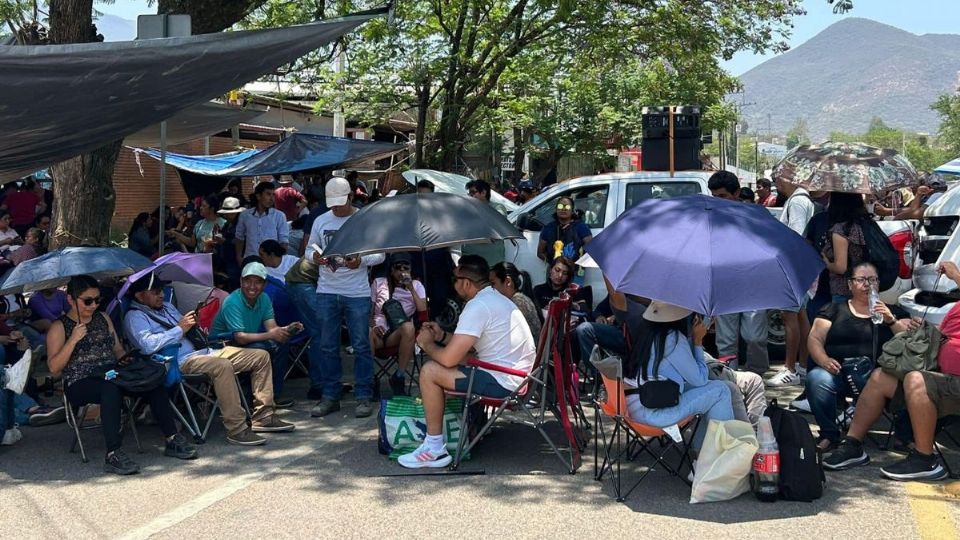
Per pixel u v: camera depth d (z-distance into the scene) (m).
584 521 4.95
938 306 7.07
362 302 7.25
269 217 10.80
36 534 4.81
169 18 6.89
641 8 16.17
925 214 8.41
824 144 6.95
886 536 4.70
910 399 5.50
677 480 5.63
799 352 8.38
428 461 5.89
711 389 5.34
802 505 5.16
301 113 22.72
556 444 6.44
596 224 9.76
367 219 6.32
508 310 5.93
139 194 21.52
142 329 6.29
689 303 4.81
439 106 17.45
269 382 6.77
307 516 5.05
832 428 5.97
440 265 8.64
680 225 5.16
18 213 14.93
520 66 17.53
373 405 7.54
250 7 10.31
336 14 14.55
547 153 26.03
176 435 6.20
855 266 6.18
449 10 16.03
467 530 4.83
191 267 6.87
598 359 5.64
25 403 6.98
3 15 12.62
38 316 7.69
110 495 5.42
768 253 4.94
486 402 5.91
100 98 6.05
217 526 4.91
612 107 23.75
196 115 13.86
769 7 16.55
